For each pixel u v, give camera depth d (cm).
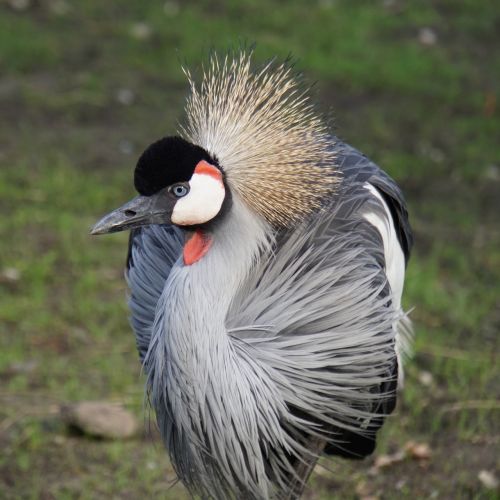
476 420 979
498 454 920
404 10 2131
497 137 1670
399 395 1013
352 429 700
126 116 1700
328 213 700
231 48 743
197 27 1977
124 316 1174
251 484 668
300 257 679
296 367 665
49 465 926
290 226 679
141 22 2009
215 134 663
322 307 676
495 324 1164
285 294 671
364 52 1934
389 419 980
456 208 1452
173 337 639
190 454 678
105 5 2069
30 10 2023
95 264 1285
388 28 2056
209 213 641
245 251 650
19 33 1922
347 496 881
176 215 643
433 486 884
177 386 643
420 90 1812
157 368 657
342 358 680
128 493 888
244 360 649
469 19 2108
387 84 1823
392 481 898
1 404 1010
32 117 1677
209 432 649
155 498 881
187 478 705
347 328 681
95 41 1928
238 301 666
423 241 1353
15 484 896
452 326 1155
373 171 777
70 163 1541
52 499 877
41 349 1112
